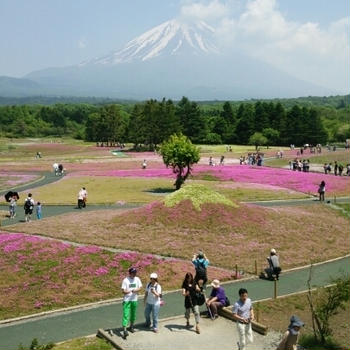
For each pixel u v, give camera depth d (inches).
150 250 1314.0
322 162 4001.0
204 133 6633.9
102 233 1451.8
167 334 796.6
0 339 839.1
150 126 5669.3
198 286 828.0
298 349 771.4
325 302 921.5
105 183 2787.9
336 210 2023.9
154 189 2551.7
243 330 704.4
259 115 6648.6
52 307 989.8
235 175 2938.0
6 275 1125.1
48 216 1873.8
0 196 2389.3
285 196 2287.2
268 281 1167.0
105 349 745.0
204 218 1521.9
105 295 1051.9
